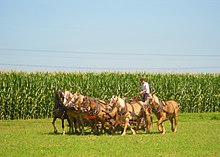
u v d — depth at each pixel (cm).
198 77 5069
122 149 1850
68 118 2566
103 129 2542
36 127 3172
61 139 2230
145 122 2570
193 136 2373
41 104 4134
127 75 4669
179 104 4969
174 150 1834
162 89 4900
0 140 2205
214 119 3972
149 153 1747
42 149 1858
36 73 4225
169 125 3294
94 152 1770
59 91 2552
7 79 4019
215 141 2142
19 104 4044
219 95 5147
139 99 2627
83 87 4406
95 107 2394
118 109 2400
